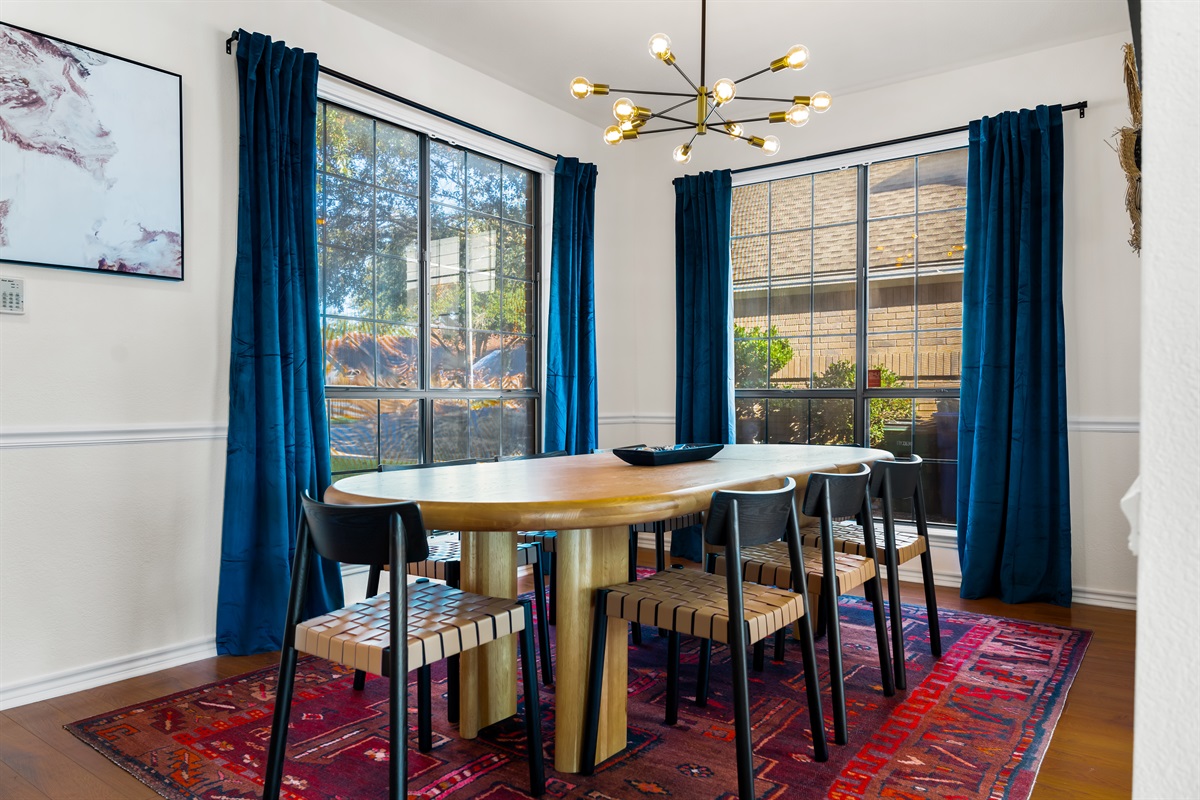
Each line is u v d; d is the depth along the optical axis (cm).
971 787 196
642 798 192
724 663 298
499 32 381
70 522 269
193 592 303
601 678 208
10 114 253
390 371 389
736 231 506
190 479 302
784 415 490
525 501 178
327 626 179
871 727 233
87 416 272
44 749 222
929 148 427
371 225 380
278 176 320
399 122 386
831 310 473
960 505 402
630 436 541
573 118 497
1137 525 46
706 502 204
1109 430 375
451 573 250
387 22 371
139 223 284
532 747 193
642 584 216
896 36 380
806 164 468
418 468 276
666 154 526
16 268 256
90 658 273
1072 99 386
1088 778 201
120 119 279
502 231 457
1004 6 351
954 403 434
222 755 216
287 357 321
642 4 353
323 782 200
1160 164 45
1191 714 44
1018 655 300
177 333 297
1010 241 389
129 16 283
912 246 445
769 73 423
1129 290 371
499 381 455
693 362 498
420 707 219
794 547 213
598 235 513
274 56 318
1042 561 380
